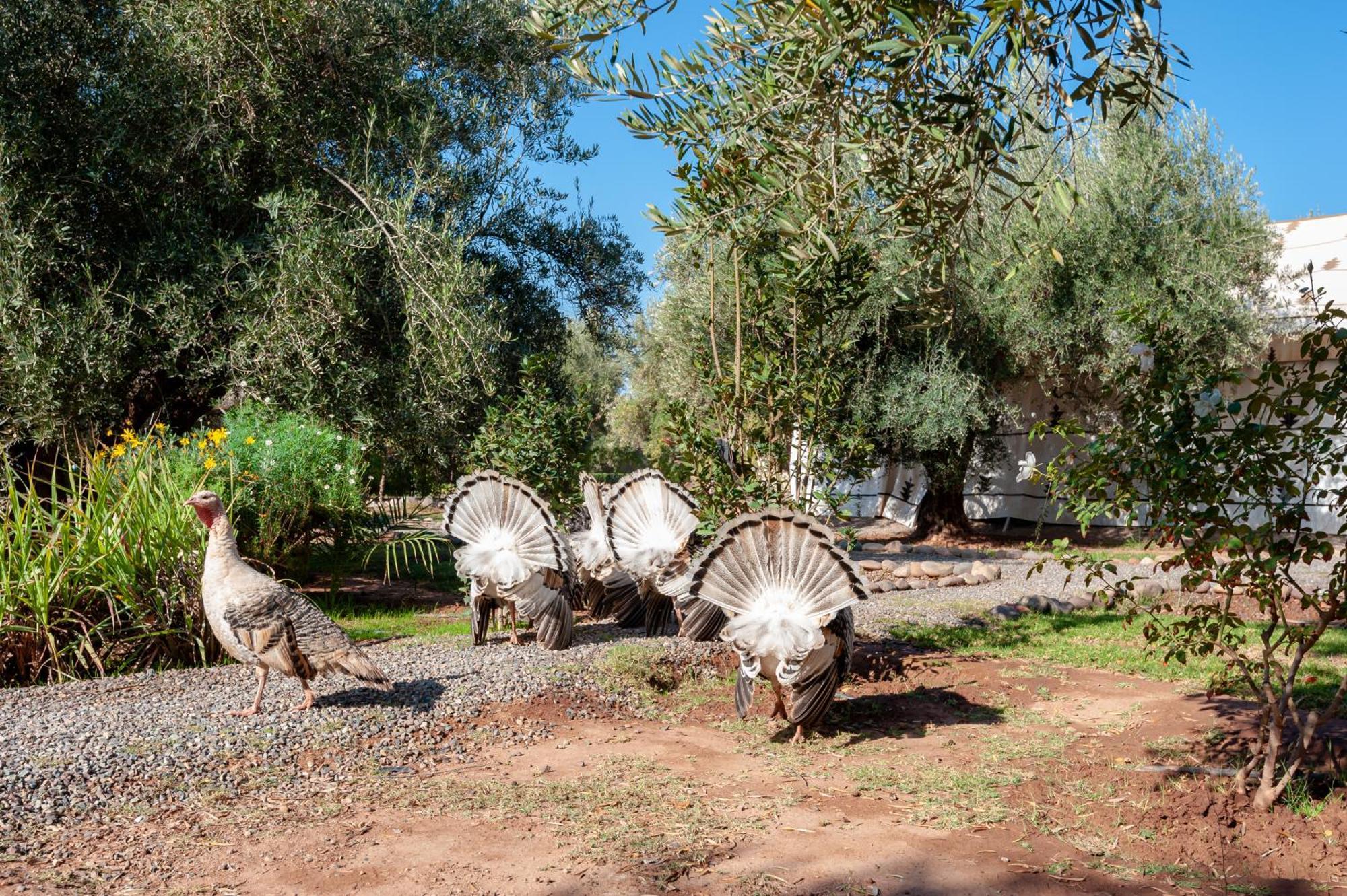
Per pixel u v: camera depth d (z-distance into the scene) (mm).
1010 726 6820
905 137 4578
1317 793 5273
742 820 4961
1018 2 3625
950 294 5617
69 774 5121
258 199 13508
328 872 4293
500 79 15656
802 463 8844
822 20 4234
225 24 13141
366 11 14102
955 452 20188
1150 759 5910
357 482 11547
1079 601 11781
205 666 8078
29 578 7633
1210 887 4230
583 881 4211
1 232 11148
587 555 9633
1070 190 4145
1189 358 5145
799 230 4953
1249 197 18703
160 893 4074
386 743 6016
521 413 10336
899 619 10445
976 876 4281
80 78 12727
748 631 5996
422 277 12859
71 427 11734
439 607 12055
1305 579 13453
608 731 6594
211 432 10570
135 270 12305
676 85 5121
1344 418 4660
